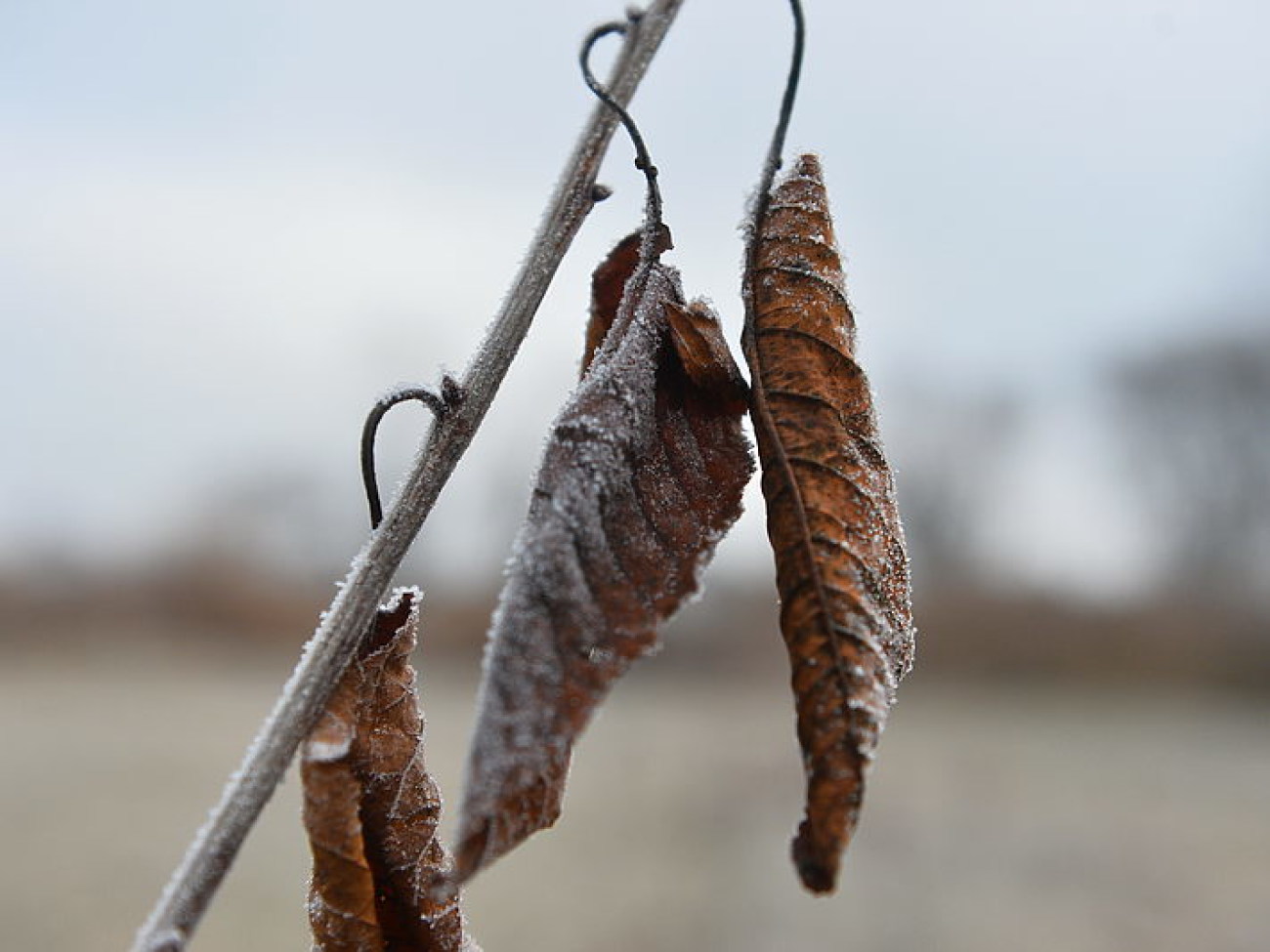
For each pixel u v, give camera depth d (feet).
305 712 0.69
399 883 0.72
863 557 0.69
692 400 0.71
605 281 0.76
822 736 0.67
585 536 0.67
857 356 0.71
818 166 0.74
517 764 0.64
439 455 0.71
